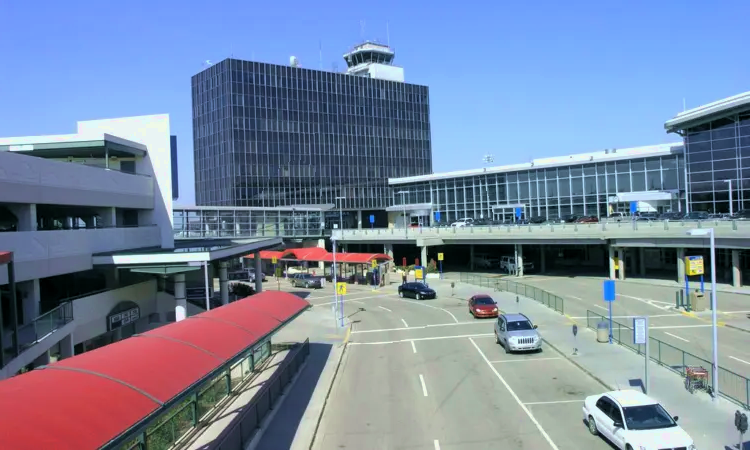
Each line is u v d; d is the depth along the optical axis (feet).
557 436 54.49
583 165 241.96
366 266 240.94
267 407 63.00
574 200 245.86
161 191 126.52
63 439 30.25
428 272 239.09
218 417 61.82
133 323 112.47
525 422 58.90
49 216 116.57
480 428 57.62
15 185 79.77
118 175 110.11
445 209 303.27
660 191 215.51
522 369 81.10
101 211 109.81
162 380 42.55
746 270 171.83
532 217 258.16
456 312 139.13
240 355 57.16
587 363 81.05
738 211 175.94
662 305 134.31
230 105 329.72
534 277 203.82
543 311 130.11
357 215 382.01
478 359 88.58
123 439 33.53
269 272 270.26
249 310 76.43
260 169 337.72
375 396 70.95
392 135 397.60
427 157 416.26
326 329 122.11
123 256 98.94
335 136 369.30
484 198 282.77
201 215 233.14
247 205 331.16
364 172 380.99
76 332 87.61
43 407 32.63
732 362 80.89
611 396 52.75
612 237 174.29
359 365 88.74
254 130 336.90
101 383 38.27
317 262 283.59
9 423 29.73
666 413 49.78
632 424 48.39
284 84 350.02
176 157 150.82
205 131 351.25
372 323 128.98
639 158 224.74
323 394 71.87
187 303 131.85
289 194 347.77
